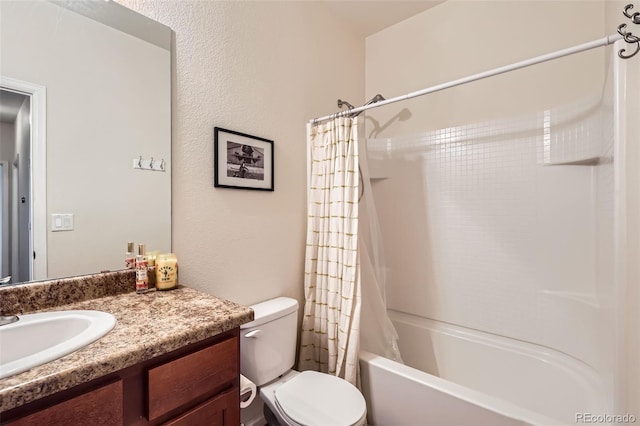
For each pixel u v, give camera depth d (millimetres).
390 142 2215
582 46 1039
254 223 1552
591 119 1417
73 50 989
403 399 1352
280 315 1429
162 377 701
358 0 1972
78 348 637
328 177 1655
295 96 1783
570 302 1513
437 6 2039
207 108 1348
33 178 917
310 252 1733
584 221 1498
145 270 1076
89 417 590
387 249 2236
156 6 1187
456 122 1968
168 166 1216
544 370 1549
